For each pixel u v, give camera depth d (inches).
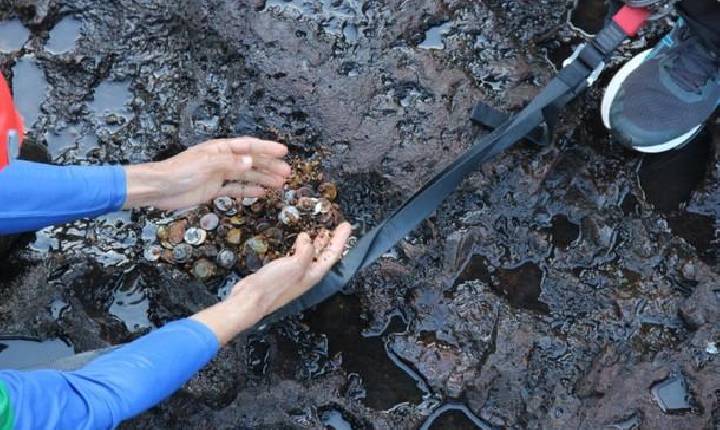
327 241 69.5
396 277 71.4
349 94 73.8
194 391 68.1
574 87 70.1
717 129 75.5
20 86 74.9
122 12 76.2
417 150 73.0
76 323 69.1
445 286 71.4
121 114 74.9
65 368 61.4
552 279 72.2
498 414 69.4
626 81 73.9
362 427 69.2
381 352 70.8
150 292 71.0
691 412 68.5
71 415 56.2
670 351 69.9
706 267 72.1
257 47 74.6
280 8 75.7
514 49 76.7
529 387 69.5
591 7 78.6
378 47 75.2
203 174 66.4
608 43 68.9
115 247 71.7
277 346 70.3
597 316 71.2
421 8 76.2
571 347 70.2
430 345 70.1
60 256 70.9
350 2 76.1
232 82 74.6
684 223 74.4
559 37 77.9
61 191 62.5
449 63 75.5
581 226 73.6
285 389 69.1
